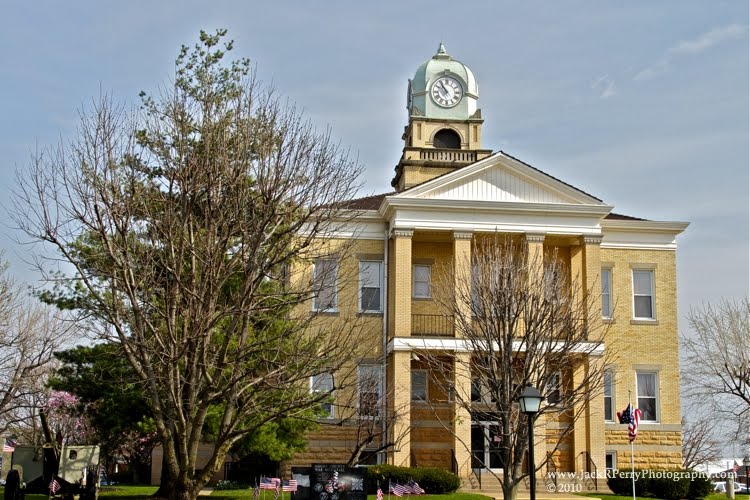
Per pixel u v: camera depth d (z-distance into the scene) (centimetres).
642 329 4200
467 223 3925
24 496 2672
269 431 2947
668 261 4278
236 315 2153
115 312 2130
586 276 3925
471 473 3672
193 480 2123
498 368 2981
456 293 3372
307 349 2312
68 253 2411
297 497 2608
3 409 4384
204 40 2481
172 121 2364
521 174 3991
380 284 4034
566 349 2988
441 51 5038
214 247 2156
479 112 4875
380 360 3862
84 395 3008
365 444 2731
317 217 2403
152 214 2203
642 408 4150
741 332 4791
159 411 2155
